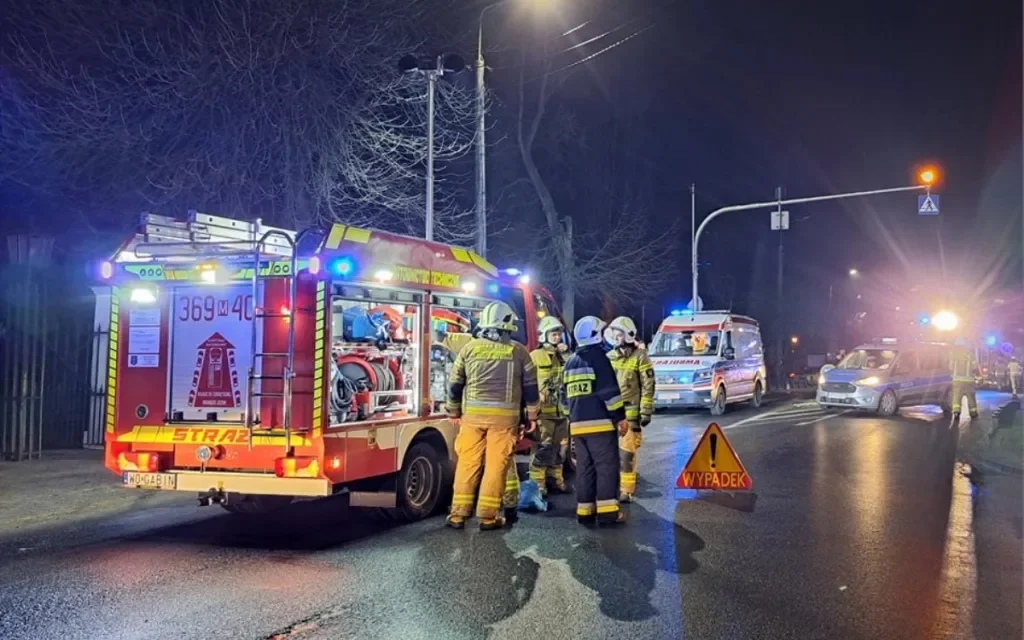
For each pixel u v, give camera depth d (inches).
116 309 302.5
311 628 203.0
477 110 650.8
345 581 242.4
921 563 264.2
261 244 286.2
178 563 264.1
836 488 394.3
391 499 308.5
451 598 226.1
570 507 350.0
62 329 514.3
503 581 241.4
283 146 608.1
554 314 460.4
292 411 279.4
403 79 657.6
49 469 442.3
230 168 592.4
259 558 269.7
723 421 741.3
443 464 343.0
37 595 229.6
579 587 235.8
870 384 783.1
